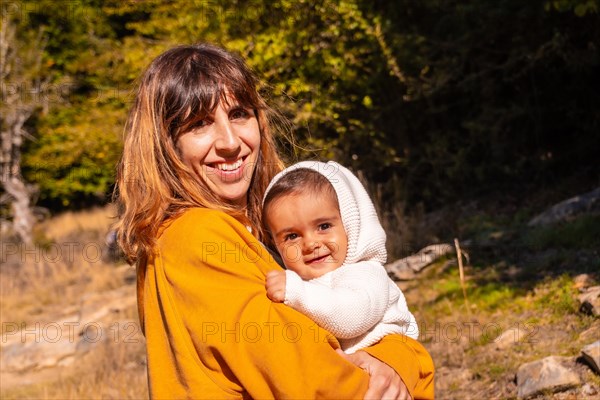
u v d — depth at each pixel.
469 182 8.94
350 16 8.73
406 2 9.11
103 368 7.14
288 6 8.80
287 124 2.88
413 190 9.30
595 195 7.23
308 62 8.89
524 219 7.60
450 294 6.25
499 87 8.76
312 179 2.30
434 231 7.91
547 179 8.41
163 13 10.48
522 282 6.14
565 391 4.52
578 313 5.37
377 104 9.39
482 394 4.79
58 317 9.60
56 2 15.00
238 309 1.98
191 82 2.24
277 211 2.30
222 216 2.14
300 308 2.05
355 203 2.31
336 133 9.45
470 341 5.48
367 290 2.16
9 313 9.98
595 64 8.02
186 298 2.04
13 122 14.79
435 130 9.32
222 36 9.11
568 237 6.57
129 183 2.21
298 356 1.96
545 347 5.06
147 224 2.16
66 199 16.22
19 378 8.02
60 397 6.55
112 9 10.96
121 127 10.54
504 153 8.77
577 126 8.65
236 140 2.26
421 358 2.30
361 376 2.03
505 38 8.85
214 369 2.00
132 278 10.63
